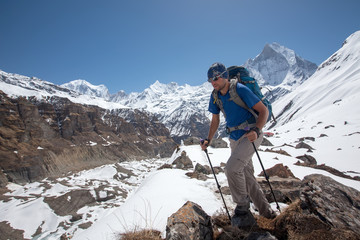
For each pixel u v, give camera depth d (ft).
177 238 8.89
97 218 131.23
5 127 368.68
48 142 409.90
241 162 10.60
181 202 16.43
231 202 17.57
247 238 9.27
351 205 11.44
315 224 9.38
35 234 118.93
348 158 84.53
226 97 11.07
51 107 536.01
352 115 194.59
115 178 260.83
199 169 34.27
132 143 625.82
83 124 552.00
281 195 16.47
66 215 137.18
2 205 160.86
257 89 10.96
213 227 11.34
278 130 241.55
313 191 11.96
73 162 390.01
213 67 10.81
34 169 312.09
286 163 53.01
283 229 9.80
